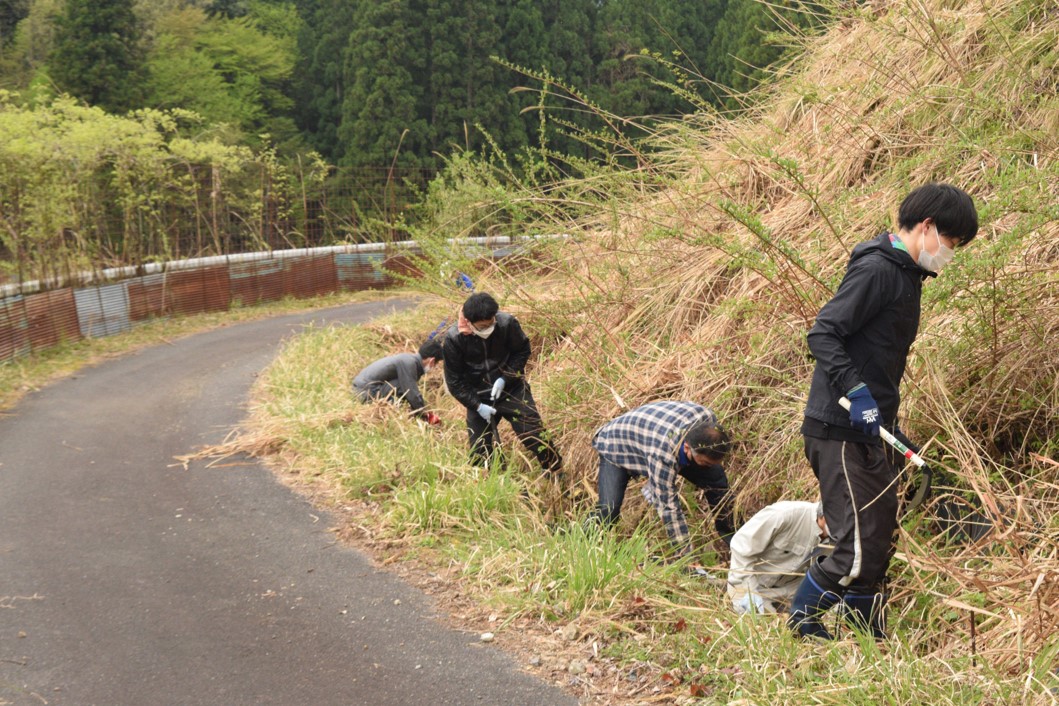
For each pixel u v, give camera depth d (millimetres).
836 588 3205
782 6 7242
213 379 8680
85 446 6191
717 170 6586
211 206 16828
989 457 3863
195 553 4281
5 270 11289
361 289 17875
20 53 37656
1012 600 2988
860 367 3062
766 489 4535
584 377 5852
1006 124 5062
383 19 35688
